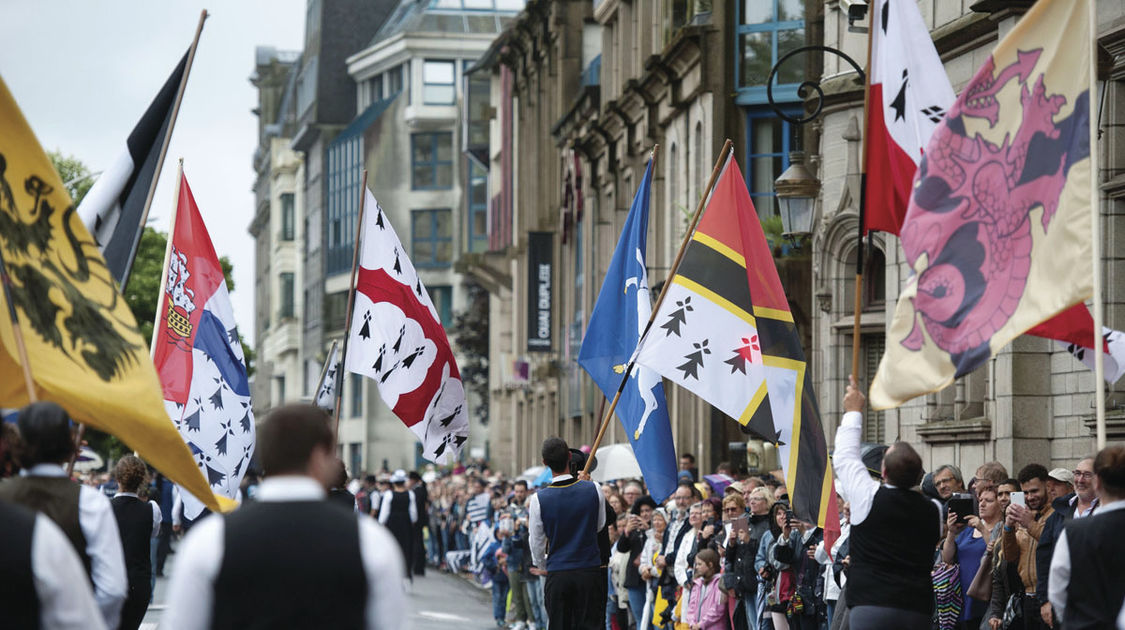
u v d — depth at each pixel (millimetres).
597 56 63812
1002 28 24078
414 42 132625
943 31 26016
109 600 10344
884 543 12445
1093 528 9961
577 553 18438
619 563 26000
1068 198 11938
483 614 34281
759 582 20281
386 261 20406
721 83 40375
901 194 14242
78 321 10727
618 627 26641
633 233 19828
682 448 43156
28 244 10648
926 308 12469
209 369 17859
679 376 16609
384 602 7406
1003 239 12227
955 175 12469
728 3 40531
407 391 20484
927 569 12586
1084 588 9969
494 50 85125
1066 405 22703
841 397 31031
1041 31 12203
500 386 82938
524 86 74375
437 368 20625
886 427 28531
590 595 18453
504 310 81062
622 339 19797
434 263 131750
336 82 144625
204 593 7293
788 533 19375
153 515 17125
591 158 57188
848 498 12648
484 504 42125
